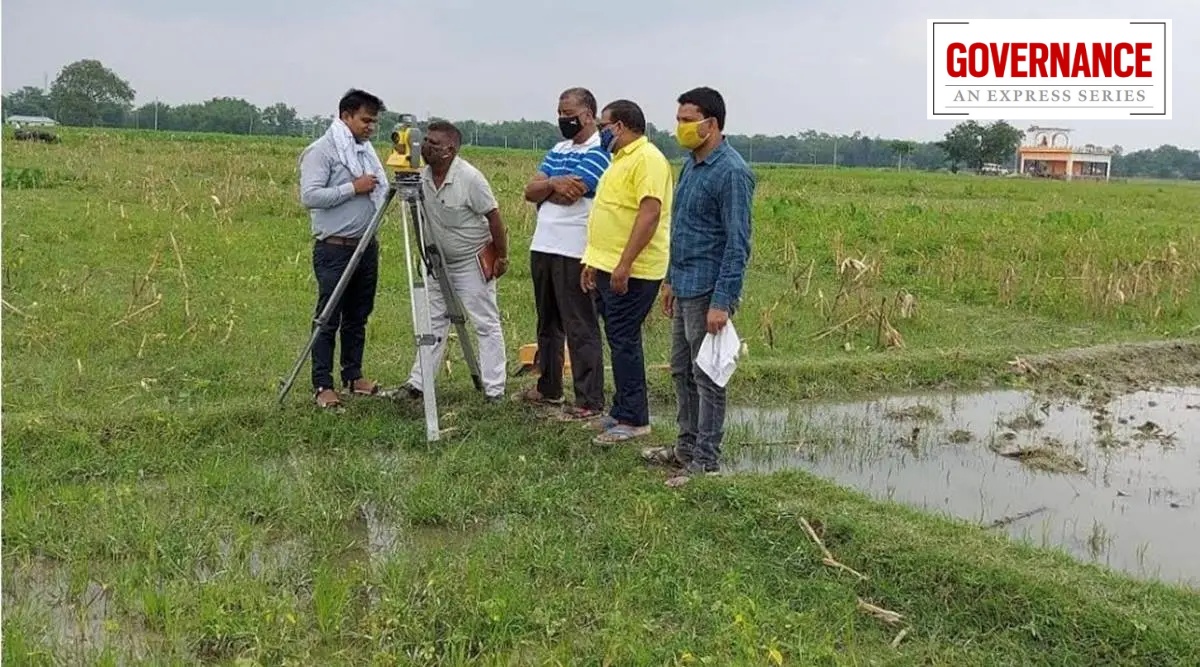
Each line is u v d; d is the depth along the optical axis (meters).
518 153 46.78
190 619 3.70
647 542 4.52
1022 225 18.20
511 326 8.78
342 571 4.25
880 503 4.91
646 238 5.33
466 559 4.22
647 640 3.70
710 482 5.09
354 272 6.06
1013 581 4.03
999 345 9.08
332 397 6.16
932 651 3.74
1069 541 5.06
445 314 6.45
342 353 6.51
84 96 83.50
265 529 4.59
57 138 29.14
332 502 4.88
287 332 8.12
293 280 10.09
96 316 7.93
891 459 6.30
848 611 3.97
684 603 3.97
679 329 5.34
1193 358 9.09
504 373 6.52
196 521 4.52
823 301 9.84
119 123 85.94
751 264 12.99
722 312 4.93
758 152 102.38
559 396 6.51
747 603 3.88
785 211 17.97
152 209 14.07
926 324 9.77
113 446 5.41
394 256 11.73
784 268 12.63
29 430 5.37
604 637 3.63
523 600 3.89
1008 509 5.50
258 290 9.59
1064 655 3.68
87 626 3.70
